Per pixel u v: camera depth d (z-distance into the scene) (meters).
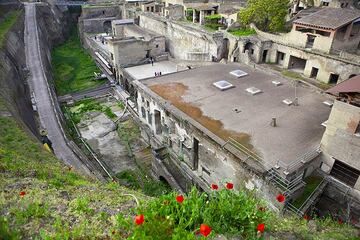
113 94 42.69
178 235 6.41
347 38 31.23
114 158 29.25
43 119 31.34
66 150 26.30
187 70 31.09
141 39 44.38
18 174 12.20
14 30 46.62
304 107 22.77
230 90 25.80
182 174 23.42
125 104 38.19
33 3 66.75
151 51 45.50
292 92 25.34
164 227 6.75
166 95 25.11
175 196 7.88
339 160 16.80
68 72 50.66
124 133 33.38
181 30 44.56
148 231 6.68
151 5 59.50
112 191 11.63
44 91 36.88
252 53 37.53
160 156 25.14
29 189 10.33
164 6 57.22
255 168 16.38
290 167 16.17
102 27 68.69
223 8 48.41
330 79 31.05
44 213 8.57
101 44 55.75
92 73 49.12
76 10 77.25
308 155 17.22
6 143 18.52
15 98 28.45
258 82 27.47
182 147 22.95
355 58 28.48
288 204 15.95
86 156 28.08
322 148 17.53
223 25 43.22
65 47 65.56
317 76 32.22
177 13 51.09
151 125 28.56
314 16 32.91
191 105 23.30
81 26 68.06
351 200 16.62
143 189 24.59
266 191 16.34
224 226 7.34
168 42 48.88
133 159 29.00
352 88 14.62
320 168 18.06
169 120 23.80
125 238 7.37
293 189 15.85
